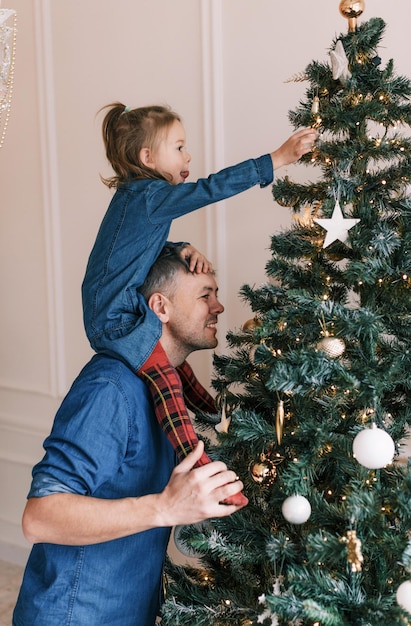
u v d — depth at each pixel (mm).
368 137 1334
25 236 2787
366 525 1141
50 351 2734
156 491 1421
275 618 1148
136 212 1574
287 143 1396
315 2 1973
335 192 1253
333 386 1227
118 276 1540
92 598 1356
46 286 2730
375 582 1193
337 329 1211
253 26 2094
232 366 1452
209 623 1259
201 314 1507
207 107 2205
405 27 1852
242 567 1363
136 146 1727
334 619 1070
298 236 1396
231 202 2182
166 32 2283
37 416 2838
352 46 1312
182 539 1425
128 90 2408
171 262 1514
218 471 1217
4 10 2152
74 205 2615
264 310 1451
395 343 1290
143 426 1379
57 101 2602
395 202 1300
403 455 1865
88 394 1339
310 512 1168
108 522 1210
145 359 1414
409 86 1352
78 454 1280
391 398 1386
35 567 1396
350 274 1200
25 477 2863
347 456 1189
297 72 2029
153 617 1465
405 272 1229
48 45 2586
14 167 2775
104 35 2439
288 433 1278
